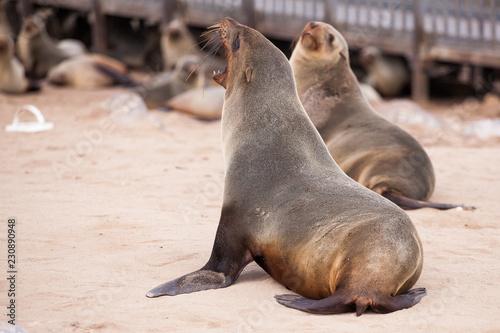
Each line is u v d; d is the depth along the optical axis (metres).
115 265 16.09
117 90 58.28
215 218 20.62
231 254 14.88
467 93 58.00
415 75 54.59
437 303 13.81
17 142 33.59
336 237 13.44
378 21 56.22
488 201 24.00
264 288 14.59
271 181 14.82
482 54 51.34
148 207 21.67
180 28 60.53
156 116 44.72
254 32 16.44
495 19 51.91
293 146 15.24
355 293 12.80
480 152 34.75
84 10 74.12
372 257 13.01
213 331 12.31
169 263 16.36
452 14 58.56
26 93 54.25
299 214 14.11
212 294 14.18
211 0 63.06
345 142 23.30
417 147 23.20
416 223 20.41
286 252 14.04
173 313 13.17
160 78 52.00
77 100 51.44
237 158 15.42
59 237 18.19
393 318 12.86
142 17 68.81
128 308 13.43
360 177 22.67
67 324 12.57
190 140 36.28
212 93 44.84
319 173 14.90
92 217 20.14
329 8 53.94
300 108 16.00
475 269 16.23
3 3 66.94
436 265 16.55
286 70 16.19
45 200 22.12
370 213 13.74
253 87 15.96
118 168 28.03
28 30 63.72
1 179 25.23
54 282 14.84
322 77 23.89
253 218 14.62
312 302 13.52
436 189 25.97
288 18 58.25
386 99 58.28
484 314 13.29
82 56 63.12
